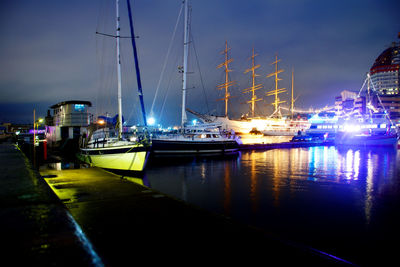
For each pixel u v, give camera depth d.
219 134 38.94
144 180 18.00
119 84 19.94
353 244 7.83
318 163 29.09
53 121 44.84
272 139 76.12
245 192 14.73
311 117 86.56
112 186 11.63
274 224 9.56
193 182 17.88
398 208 11.64
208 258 4.93
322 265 4.94
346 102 112.62
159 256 4.92
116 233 6.00
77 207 8.06
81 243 3.00
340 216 10.48
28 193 5.96
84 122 36.84
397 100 111.81
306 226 9.34
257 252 5.28
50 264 2.42
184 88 35.84
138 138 20.31
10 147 28.16
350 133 59.06
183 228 6.42
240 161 30.97
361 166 26.59
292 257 5.16
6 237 3.14
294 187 16.12
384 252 7.32
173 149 32.16
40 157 27.59
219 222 6.92
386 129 58.09
